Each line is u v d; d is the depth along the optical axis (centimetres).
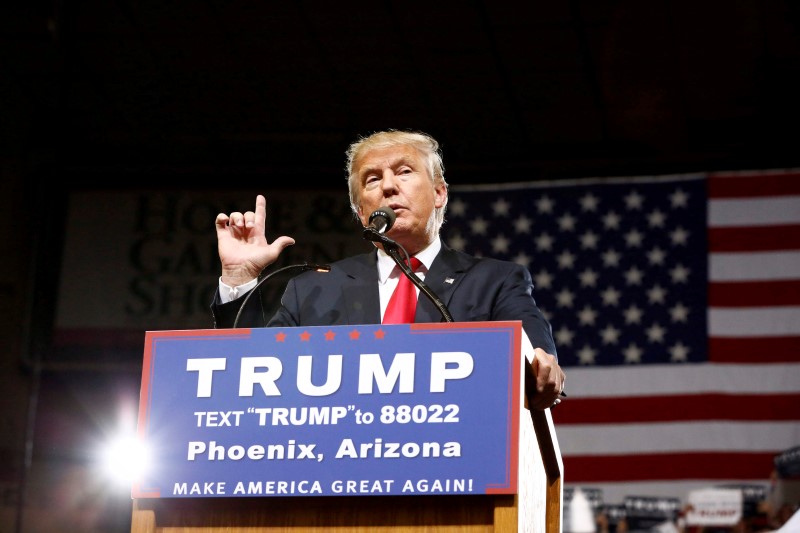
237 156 1072
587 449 871
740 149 973
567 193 966
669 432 866
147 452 233
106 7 909
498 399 221
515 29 901
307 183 1023
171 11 908
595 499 855
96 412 989
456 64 948
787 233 914
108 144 1070
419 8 884
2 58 978
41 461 981
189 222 1025
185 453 231
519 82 962
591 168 988
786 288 897
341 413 227
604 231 946
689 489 845
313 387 229
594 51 916
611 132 1002
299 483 224
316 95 998
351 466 223
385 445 223
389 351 228
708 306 903
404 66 955
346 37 924
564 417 886
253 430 229
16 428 986
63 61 977
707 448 855
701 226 930
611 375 895
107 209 1035
